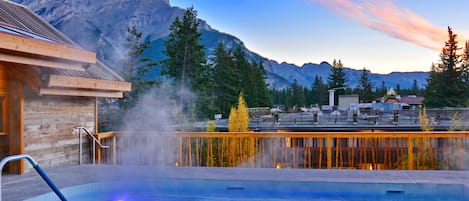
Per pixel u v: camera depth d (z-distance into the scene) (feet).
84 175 19.86
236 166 23.25
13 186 16.93
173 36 84.84
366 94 168.35
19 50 15.70
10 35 15.25
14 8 25.88
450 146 22.70
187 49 83.56
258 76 131.75
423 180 18.06
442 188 17.38
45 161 21.71
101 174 20.17
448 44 111.86
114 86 24.39
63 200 12.61
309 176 19.26
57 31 26.68
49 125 22.04
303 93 192.95
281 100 201.16
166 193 19.15
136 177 19.43
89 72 25.73
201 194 18.92
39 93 19.42
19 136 19.61
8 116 19.67
